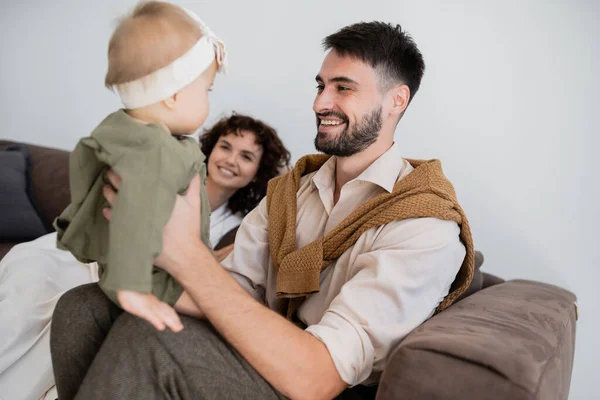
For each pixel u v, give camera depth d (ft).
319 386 2.71
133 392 2.43
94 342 2.81
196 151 2.77
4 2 8.01
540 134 5.28
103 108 7.77
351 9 5.97
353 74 3.55
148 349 2.47
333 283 3.48
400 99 3.72
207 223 3.10
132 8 2.81
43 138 8.27
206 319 2.92
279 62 6.43
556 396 2.68
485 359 2.36
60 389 2.85
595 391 5.35
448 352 2.44
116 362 2.46
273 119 6.57
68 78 7.88
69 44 7.75
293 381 2.66
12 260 4.73
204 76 2.80
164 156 2.43
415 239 3.14
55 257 4.92
